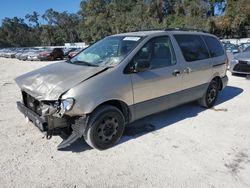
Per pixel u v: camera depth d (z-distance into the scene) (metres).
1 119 5.63
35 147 4.32
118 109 4.27
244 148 4.31
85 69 4.23
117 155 4.09
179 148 4.31
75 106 3.73
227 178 3.50
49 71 4.44
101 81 4.00
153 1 66.50
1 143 4.45
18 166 3.77
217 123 5.39
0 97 7.78
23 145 4.39
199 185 3.36
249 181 3.44
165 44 5.08
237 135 4.81
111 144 4.30
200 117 5.74
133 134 4.82
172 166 3.79
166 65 4.98
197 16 58.38
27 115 4.33
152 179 3.49
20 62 27.91
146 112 4.73
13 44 118.94
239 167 3.75
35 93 3.95
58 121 3.85
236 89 8.55
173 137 4.71
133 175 3.58
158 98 4.87
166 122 5.43
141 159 3.97
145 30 5.51
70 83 3.85
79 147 4.33
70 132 4.18
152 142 4.51
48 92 3.79
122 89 4.23
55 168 3.73
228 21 52.56
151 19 64.75
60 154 4.11
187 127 5.17
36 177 3.52
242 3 51.03
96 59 4.70
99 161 3.92
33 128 5.10
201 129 5.08
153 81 4.68
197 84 5.77
